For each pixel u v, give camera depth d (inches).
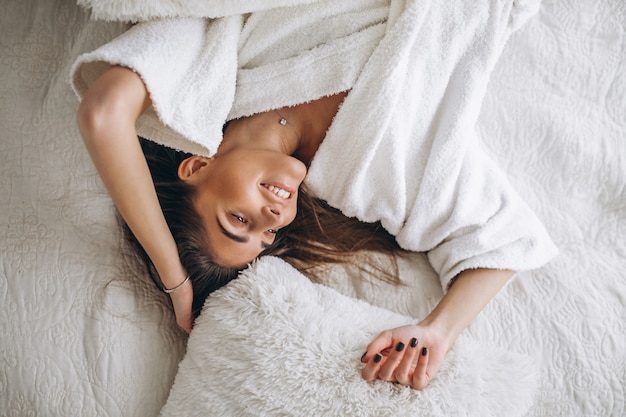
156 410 40.5
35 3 43.6
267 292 39.5
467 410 38.6
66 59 43.0
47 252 40.4
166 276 37.7
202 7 35.3
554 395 43.6
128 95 32.0
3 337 39.2
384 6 37.8
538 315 45.5
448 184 41.1
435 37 38.5
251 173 37.0
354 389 37.7
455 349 40.8
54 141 41.9
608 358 44.3
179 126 34.6
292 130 39.9
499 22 39.9
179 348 42.0
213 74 35.9
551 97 49.4
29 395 39.0
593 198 49.1
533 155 49.3
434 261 45.3
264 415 37.6
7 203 40.8
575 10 49.4
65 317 39.9
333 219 45.8
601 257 47.8
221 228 37.6
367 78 37.3
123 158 32.2
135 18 35.4
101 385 39.5
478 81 40.3
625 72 49.5
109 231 41.7
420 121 40.4
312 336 38.7
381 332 39.6
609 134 49.2
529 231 42.8
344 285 45.6
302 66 37.5
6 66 42.6
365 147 39.0
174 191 38.1
